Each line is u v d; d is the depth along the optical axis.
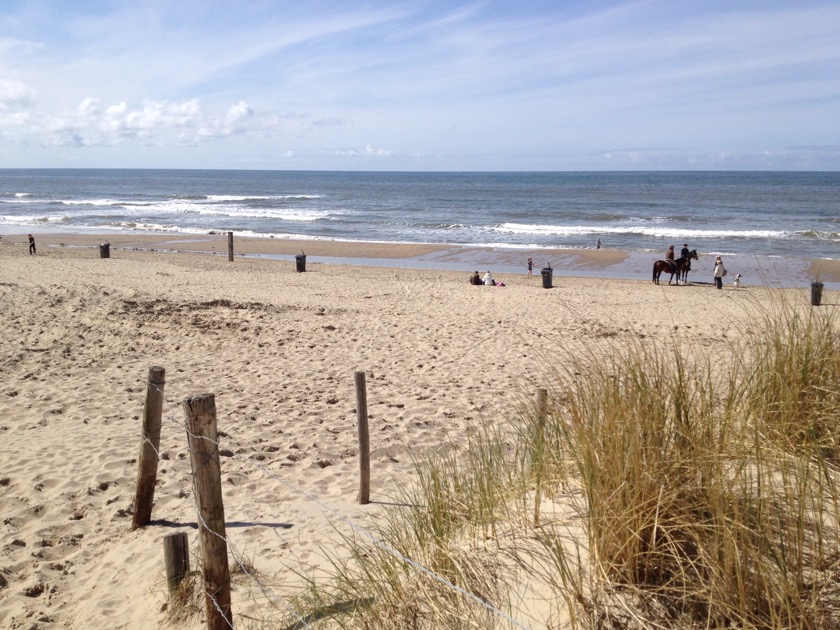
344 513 5.50
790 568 2.48
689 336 12.48
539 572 3.04
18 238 38.81
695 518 2.79
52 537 5.14
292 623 3.66
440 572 3.30
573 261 31.14
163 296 17.06
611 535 2.81
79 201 72.75
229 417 8.08
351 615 3.41
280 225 49.03
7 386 8.98
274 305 16.80
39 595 4.40
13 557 4.81
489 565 3.21
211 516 3.61
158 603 4.21
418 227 47.38
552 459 3.84
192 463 3.60
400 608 3.18
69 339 11.88
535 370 10.44
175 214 57.62
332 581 4.07
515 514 3.59
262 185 124.19
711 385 3.53
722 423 3.36
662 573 2.73
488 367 10.75
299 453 6.98
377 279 24.30
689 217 51.44
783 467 2.86
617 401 3.19
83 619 4.12
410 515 4.41
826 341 4.17
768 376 4.03
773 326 4.64
